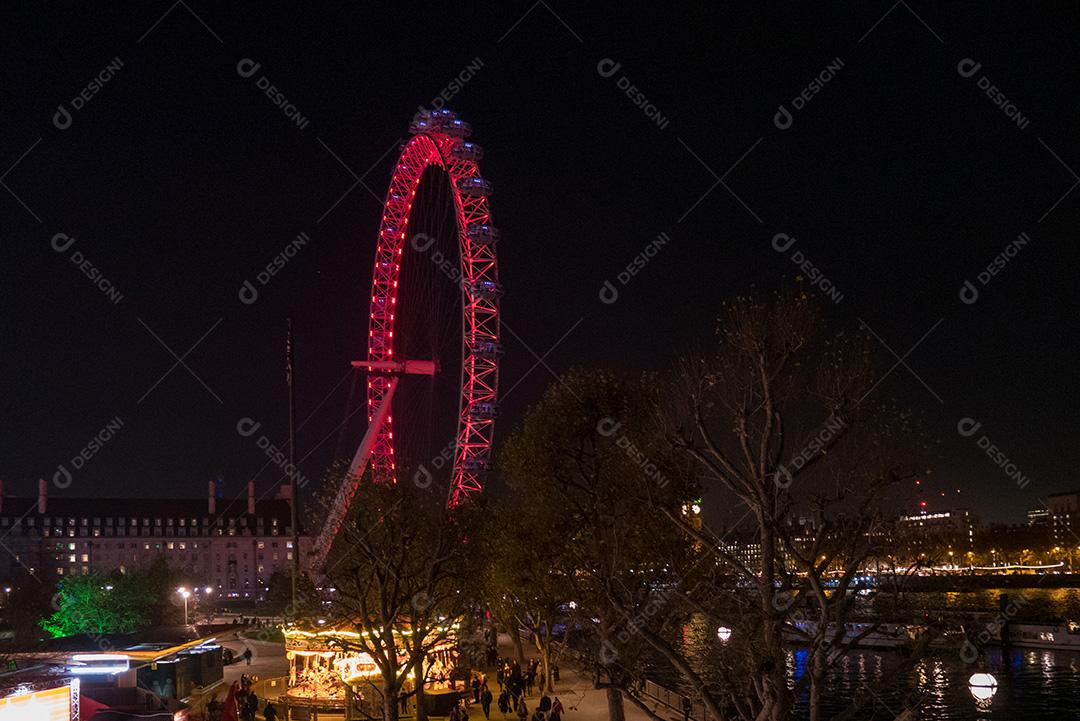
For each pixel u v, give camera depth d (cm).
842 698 8156
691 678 2627
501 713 6128
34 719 3319
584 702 6438
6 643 7100
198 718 5488
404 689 6394
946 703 7712
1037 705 8075
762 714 2398
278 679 7681
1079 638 11206
